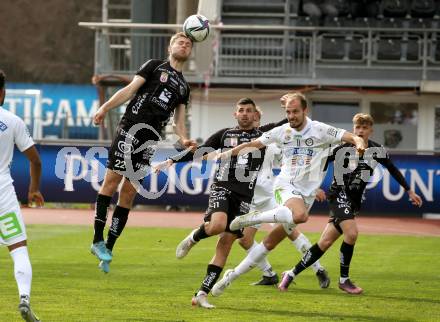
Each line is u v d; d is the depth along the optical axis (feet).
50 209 207.62
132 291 90.79
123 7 265.34
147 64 90.17
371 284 99.91
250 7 251.19
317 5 244.22
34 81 343.67
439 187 197.36
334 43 236.22
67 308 79.46
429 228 182.39
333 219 93.56
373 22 242.58
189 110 236.84
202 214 201.87
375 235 165.89
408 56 235.40
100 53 230.89
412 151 197.88
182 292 90.63
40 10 344.49
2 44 345.10
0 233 70.38
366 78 233.35
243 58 232.94
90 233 155.43
